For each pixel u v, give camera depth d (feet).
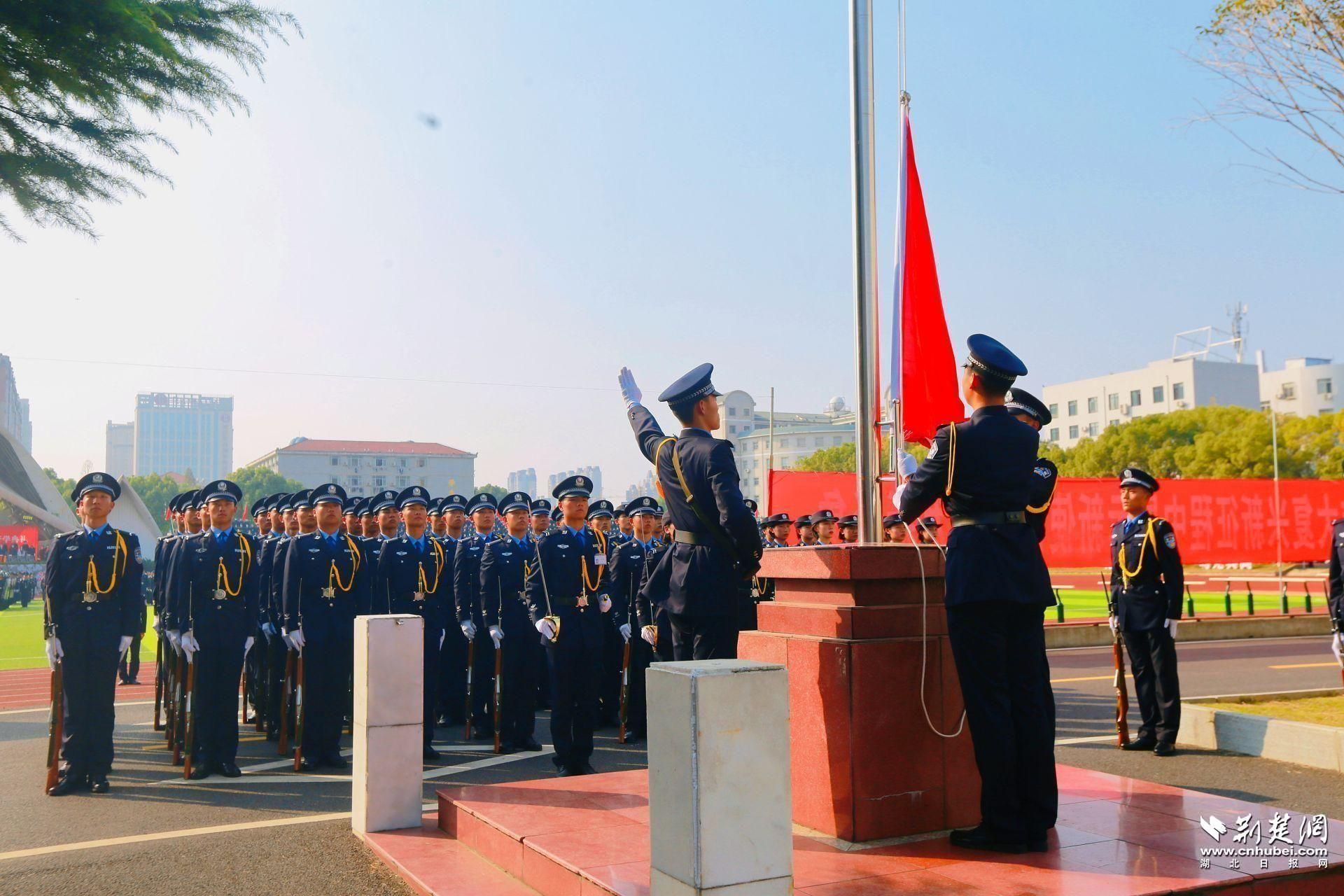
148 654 58.65
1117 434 165.17
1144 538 24.98
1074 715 31.73
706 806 9.23
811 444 311.68
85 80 37.14
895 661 14.08
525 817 15.75
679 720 9.48
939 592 14.67
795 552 15.10
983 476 13.42
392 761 18.08
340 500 27.22
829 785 13.99
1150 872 12.04
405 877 15.33
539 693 36.99
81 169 39.75
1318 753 22.95
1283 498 65.82
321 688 25.95
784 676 9.82
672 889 9.52
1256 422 147.95
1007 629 13.52
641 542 34.81
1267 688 36.55
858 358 16.55
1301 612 70.18
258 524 39.45
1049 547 58.54
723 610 15.98
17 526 147.02
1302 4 29.76
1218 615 68.85
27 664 51.42
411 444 472.44
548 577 23.54
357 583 26.99
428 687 27.32
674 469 16.21
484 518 31.04
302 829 18.90
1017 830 13.03
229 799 21.90
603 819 15.49
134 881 15.65
